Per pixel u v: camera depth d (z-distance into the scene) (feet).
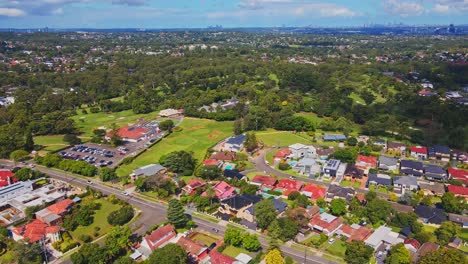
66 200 430.61
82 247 322.75
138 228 383.86
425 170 514.27
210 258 325.21
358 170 513.86
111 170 515.50
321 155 585.63
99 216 413.18
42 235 355.97
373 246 338.54
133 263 305.32
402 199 426.10
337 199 410.52
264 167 555.69
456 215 395.34
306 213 390.83
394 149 612.70
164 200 450.30
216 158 580.30
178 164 527.81
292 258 330.54
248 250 343.46
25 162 580.30
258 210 382.83
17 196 452.76
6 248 355.15
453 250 296.51
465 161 560.20
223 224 393.09
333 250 339.36
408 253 311.68
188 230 378.53
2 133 622.95
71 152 625.00
